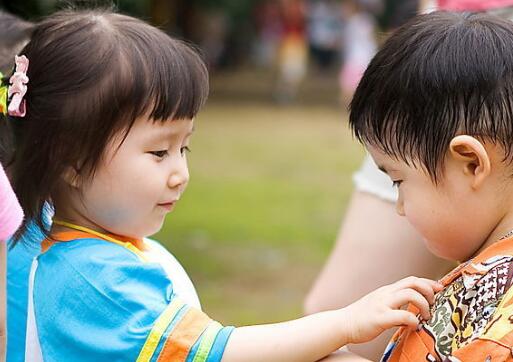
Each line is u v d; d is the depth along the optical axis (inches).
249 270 317.7
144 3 269.6
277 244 353.1
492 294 82.4
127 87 91.8
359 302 89.4
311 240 359.9
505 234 87.4
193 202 423.2
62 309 89.7
